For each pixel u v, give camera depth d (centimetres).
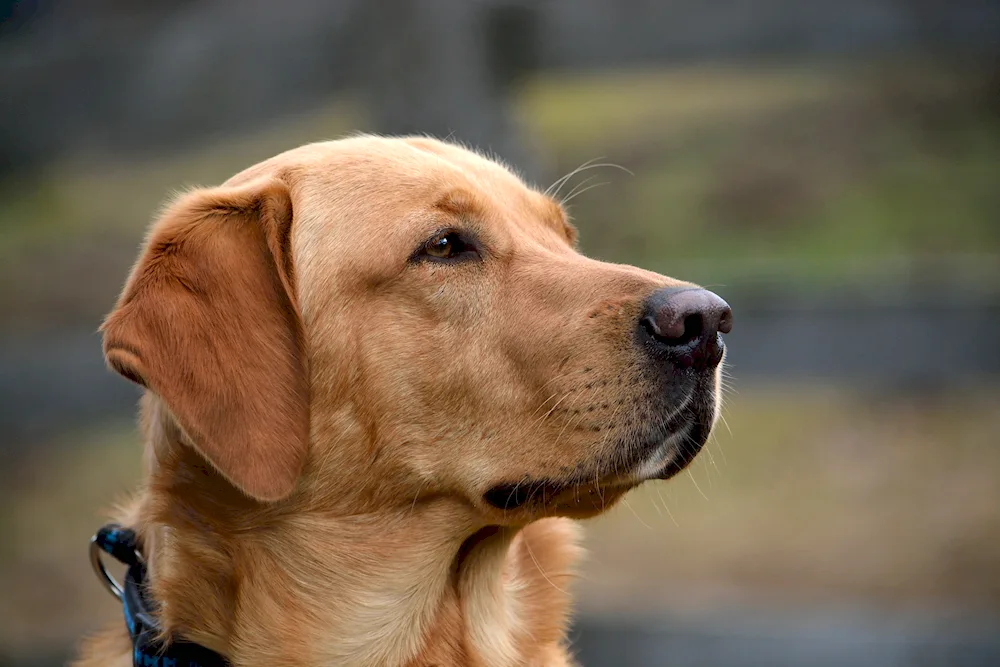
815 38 1187
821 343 1184
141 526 621
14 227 1983
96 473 1454
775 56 1186
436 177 605
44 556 1267
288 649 579
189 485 584
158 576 590
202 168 2062
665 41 1192
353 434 577
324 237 593
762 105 2223
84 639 666
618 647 959
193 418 547
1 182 2064
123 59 1350
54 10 1405
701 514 1216
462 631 610
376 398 577
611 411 551
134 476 1424
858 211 1839
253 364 562
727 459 1337
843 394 1460
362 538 583
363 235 586
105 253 1834
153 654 584
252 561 580
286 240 595
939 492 1206
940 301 1159
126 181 2128
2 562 1261
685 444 562
